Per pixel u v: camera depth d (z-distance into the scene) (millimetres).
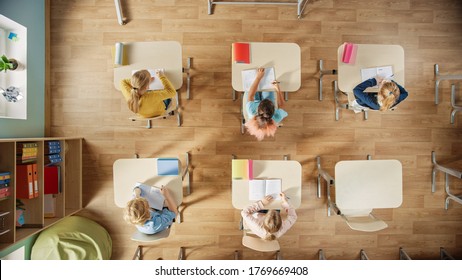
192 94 2777
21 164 2168
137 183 2250
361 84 2199
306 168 2797
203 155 2787
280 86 2209
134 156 2781
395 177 2320
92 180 2797
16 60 2350
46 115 2738
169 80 2223
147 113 2135
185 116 2777
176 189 2258
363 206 2309
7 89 2299
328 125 2799
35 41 2576
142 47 2211
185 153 2781
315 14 2787
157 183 2262
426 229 2850
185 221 2809
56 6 2766
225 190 2795
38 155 2209
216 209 2805
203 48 2766
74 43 2771
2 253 2234
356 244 2826
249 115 2195
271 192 2256
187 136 2777
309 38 2785
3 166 1968
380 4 2803
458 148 2824
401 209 2846
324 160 2797
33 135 2561
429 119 2826
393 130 2820
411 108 2822
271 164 2262
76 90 2779
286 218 2254
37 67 2605
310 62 2787
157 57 2217
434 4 2818
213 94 2773
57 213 2486
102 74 2783
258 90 2217
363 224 2293
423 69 2822
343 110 2805
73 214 2770
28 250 2498
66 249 2416
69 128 2781
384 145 2818
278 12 2775
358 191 2303
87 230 2566
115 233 2807
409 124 2822
